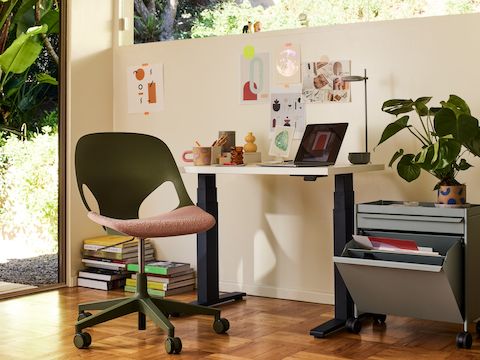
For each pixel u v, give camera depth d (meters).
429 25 5.38
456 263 4.79
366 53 5.55
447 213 4.88
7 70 5.91
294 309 5.56
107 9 6.45
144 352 4.75
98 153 5.27
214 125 6.07
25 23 6.04
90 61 6.34
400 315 4.98
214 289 5.65
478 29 5.26
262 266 5.91
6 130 5.93
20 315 5.43
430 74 5.39
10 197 5.95
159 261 6.29
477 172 5.27
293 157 5.78
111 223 4.81
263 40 5.87
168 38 6.43
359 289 5.00
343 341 4.91
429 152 4.91
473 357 4.66
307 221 5.75
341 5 5.87
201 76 6.11
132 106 6.41
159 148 5.43
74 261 6.25
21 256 6.02
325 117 5.69
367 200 5.58
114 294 5.98
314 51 5.71
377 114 5.53
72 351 4.77
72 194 6.24
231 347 4.82
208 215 5.07
